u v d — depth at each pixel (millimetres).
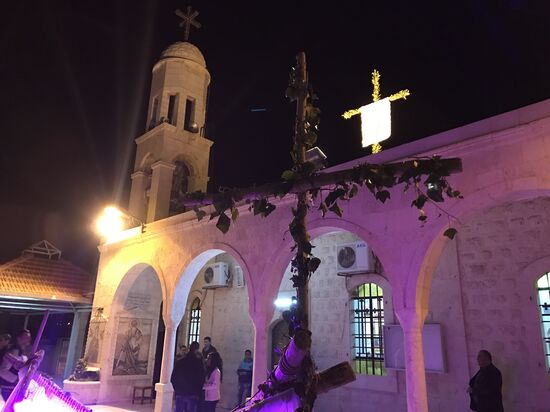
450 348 9227
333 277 11945
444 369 9086
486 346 8805
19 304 16844
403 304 7430
